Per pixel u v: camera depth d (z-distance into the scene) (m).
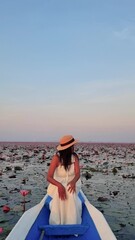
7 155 33.12
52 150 47.53
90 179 16.02
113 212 9.20
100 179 16.03
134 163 25.39
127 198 11.24
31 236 5.19
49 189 6.82
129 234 7.27
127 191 12.66
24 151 43.22
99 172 18.95
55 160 6.59
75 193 6.48
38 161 26.44
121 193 12.20
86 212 6.58
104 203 10.38
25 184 14.06
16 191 12.23
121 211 9.31
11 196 11.29
